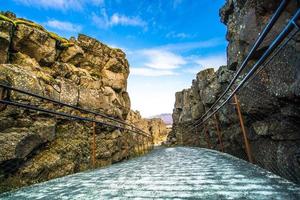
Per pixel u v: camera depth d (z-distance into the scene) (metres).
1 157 4.17
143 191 2.69
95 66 12.34
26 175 4.62
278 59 3.56
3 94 4.85
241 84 3.79
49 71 8.27
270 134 4.24
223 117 8.74
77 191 3.00
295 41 3.14
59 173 5.52
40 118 5.80
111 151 9.14
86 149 7.26
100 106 9.49
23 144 4.73
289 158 3.56
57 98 7.02
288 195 2.04
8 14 8.51
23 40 7.59
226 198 2.11
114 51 14.18
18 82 5.52
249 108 5.13
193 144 19.03
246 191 2.28
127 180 3.55
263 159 4.83
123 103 14.12
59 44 9.70
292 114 3.43
